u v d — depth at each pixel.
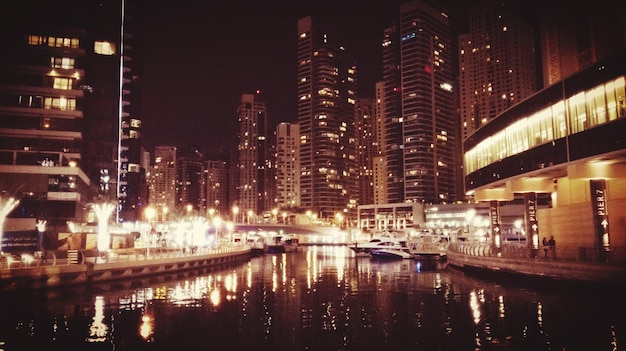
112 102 122.94
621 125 39.84
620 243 48.19
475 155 72.69
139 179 163.12
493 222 72.06
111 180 120.19
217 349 26.14
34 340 28.11
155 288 50.91
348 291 48.53
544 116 51.16
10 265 43.75
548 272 42.28
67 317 34.53
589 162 45.38
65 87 98.25
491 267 54.16
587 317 30.89
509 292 42.41
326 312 36.50
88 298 43.06
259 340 27.91
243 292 48.12
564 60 63.38
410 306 38.34
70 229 85.56
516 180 59.59
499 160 62.06
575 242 55.09
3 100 93.75
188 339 28.25
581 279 38.25
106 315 35.41
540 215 64.38
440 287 49.56
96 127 119.94
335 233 195.00
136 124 164.50
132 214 149.38
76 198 91.50
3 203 87.19
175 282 57.28
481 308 35.75
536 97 52.59
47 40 99.38
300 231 184.00
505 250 55.34
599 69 42.53
